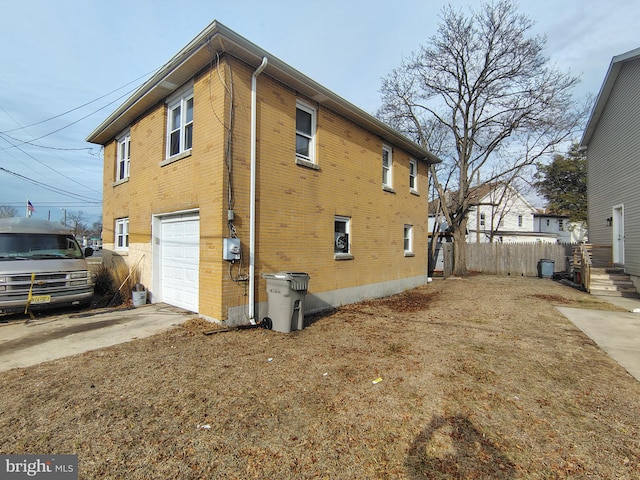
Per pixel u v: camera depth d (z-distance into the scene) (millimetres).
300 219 8117
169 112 8422
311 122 8766
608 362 5004
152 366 4551
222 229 6383
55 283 7566
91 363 4637
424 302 10188
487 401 3748
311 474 2527
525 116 16828
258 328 6625
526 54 16047
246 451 2783
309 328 6863
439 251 21672
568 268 16844
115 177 11391
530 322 7461
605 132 14930
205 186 6801
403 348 5562
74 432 2998
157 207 8523
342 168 9570
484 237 32875
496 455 2803
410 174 14000
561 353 5391
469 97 17922
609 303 9961
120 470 2529
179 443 2867
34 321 6953
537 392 3996
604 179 15070
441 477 2525
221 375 4297
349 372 4492
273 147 7453
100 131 11133
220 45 6297
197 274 7418
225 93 6430
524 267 19547
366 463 2668
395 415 3406
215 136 6602
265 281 7176
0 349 5199
